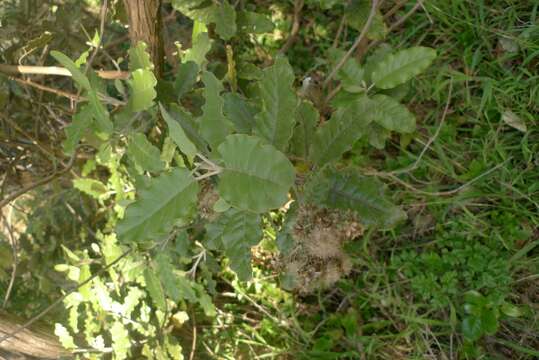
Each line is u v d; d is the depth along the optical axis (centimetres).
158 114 74
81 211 99
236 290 94
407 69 68
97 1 97
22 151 86
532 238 85
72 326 85
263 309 93
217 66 86
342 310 92
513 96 87
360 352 89
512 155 87
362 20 76
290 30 101
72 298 85
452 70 89
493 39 90
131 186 86
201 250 86
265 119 61
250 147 52
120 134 68
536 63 87
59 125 92
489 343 86
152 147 63
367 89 70
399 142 93
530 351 82
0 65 72
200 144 67
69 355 89
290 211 66
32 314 96
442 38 92
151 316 93
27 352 86
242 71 80
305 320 94
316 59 95
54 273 97
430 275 87
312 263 67
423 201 89
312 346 92
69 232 99
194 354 96
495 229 85
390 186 91
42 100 85
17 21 80
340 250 69
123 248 82
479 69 89
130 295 85
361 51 86
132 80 65
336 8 99
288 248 67
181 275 83
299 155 67
